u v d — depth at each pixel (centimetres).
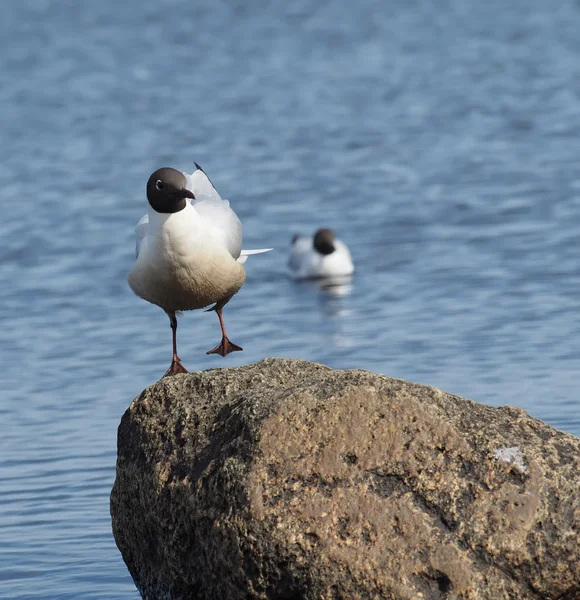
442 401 736
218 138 3197
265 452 713
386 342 1554
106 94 3878
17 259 2117
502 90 3716
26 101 3788
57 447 1196
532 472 705
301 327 1678
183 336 1636
